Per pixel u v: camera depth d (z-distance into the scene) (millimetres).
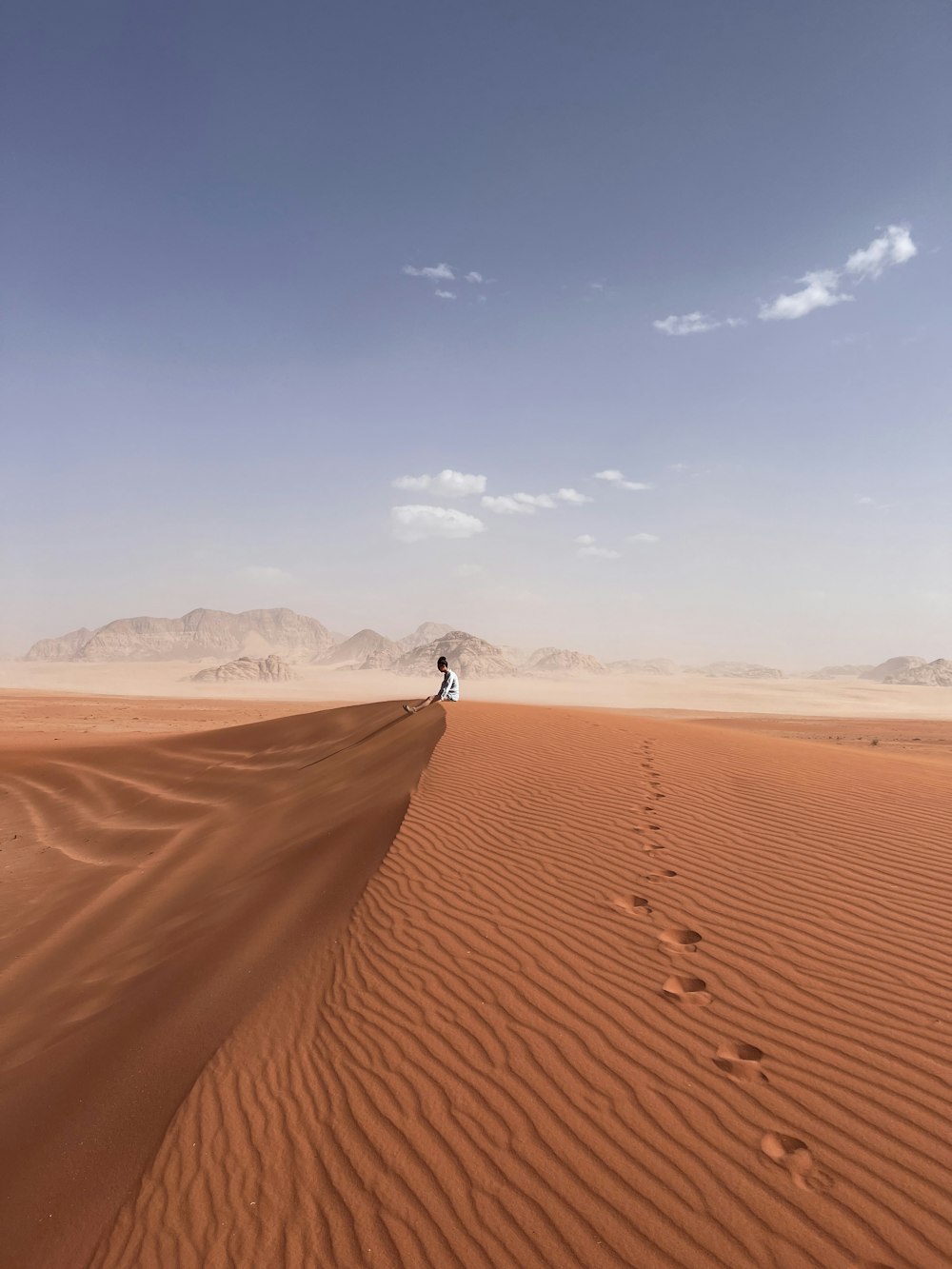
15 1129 4473
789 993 4941
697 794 9641
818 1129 3689
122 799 18047
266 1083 4309
